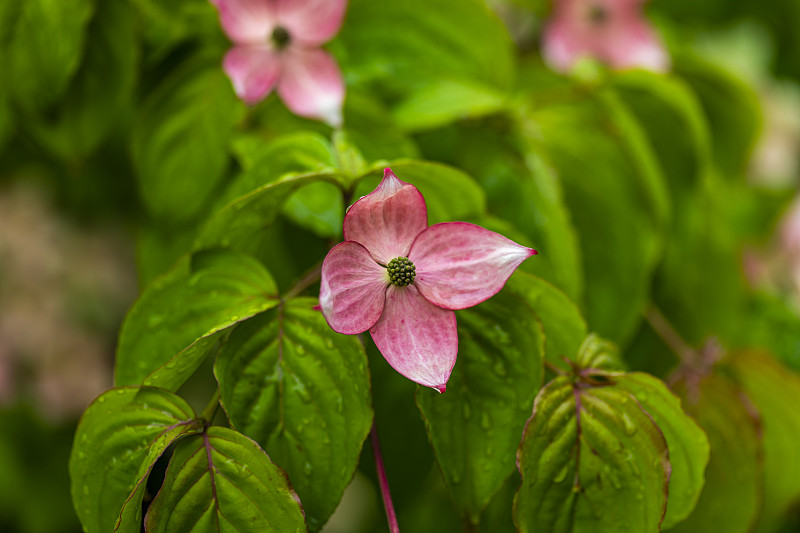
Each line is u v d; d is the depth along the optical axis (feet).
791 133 4.56
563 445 1.81
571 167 2.27
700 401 2.14
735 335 2.47
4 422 3.75
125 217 2.95
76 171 2.46
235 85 2.13
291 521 1.77
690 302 2.44
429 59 2.24
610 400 1.83
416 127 2.17
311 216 2.06
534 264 2.09
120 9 2.19
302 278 1.91
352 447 1.83
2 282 3.46
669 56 2.50
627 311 2.27
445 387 1.79
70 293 3.52
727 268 2.46
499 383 1.87
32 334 3.53
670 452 1.88
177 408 1.82
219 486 1.78
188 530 1.77
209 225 1.88
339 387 1.84
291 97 2.15
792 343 2.50
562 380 1.84
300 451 1.84
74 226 3.34
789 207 2.94
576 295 2.18
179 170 2.21
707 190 2.42
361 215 1.81
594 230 2.28
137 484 1.75
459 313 1.88
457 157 2.26
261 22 2.12
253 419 1.84
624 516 1.81
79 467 1.84
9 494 3.64
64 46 2.17
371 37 2.23
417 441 2.10
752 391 2.17
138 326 1.91
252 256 2.00
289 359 1.85
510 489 2.11
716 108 2.52
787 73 3.31
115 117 2.24
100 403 1.82
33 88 2.19
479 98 2.18
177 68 2.24
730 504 2.10
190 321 1.90
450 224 1.82
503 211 2.22
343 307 1.79
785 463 2.20
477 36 2.23
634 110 2.37
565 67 2.46
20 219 3.34
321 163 1.97
